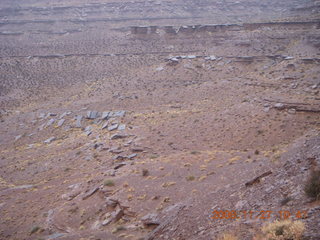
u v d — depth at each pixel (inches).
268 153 979.9
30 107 3122.5
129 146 1625.2
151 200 788.0
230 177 814.5
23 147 2105.1
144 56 4554.6
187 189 806.5
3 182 1519.4
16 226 925.2
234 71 3361.2
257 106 1768.0
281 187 511.2
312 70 2534.5
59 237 733.9
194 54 4266.7
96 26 7239.2
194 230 489.7
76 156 1691.7
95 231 725.3
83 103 2898.6
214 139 1530.5
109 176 1097.4
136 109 2513.5
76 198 999.6
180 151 1428.4
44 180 1428.4
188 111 2164.1
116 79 3705.7
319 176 442.6
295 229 326.6
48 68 4564.5
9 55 5251.0
